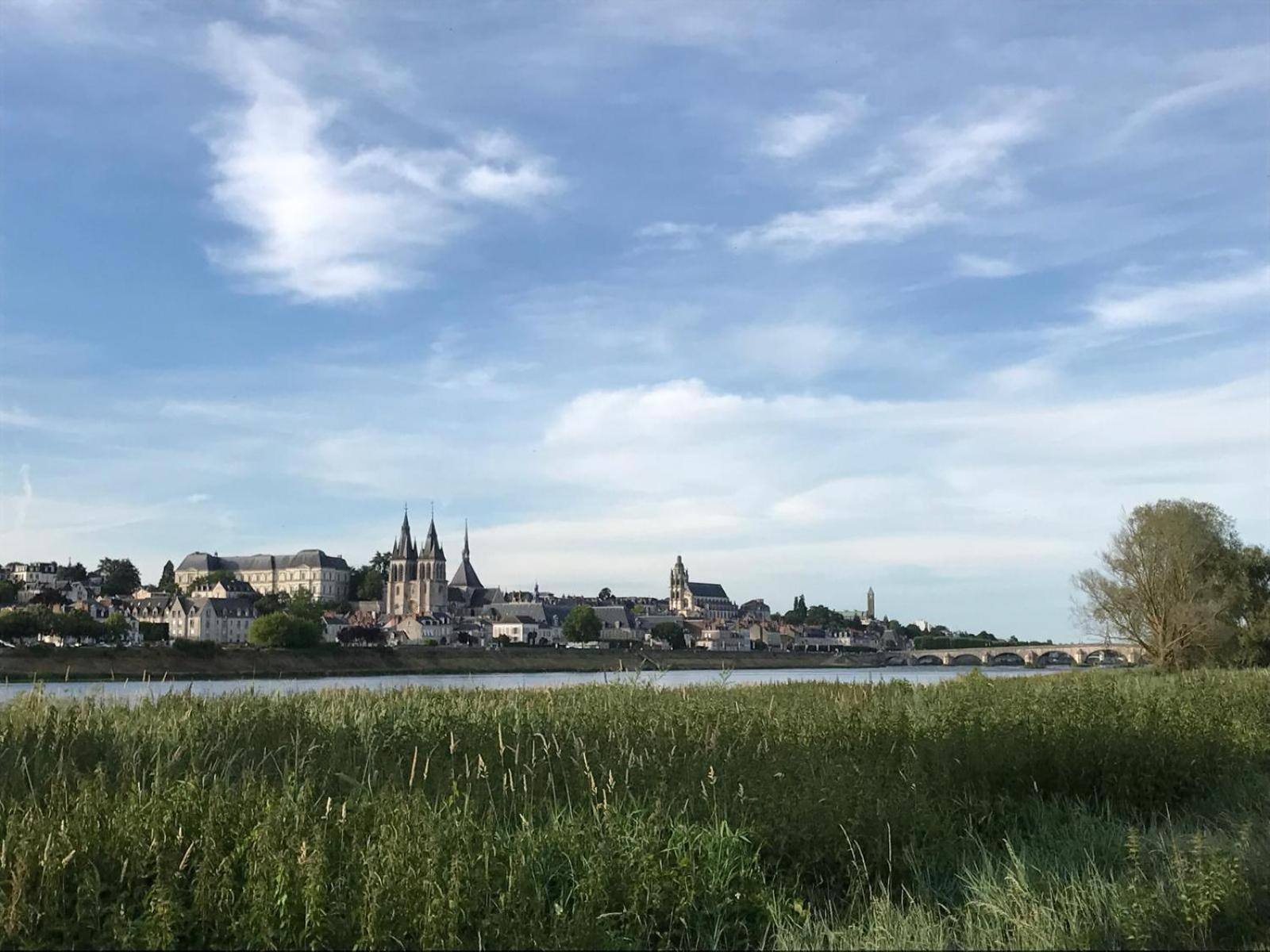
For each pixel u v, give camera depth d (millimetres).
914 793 12688
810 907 9914
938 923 9367
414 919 8289
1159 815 14398
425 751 14367
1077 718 17750
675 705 19828
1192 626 71062
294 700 20859
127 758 12742
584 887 9227
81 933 8023
